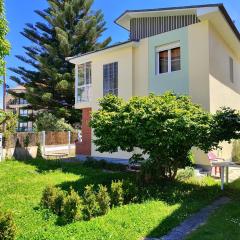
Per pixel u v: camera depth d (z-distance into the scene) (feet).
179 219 19.30
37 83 99.91
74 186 28.58
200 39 40.14
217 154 41.06
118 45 48.06
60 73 94.38
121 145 27.45
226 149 44.68
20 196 25.12
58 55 96.94
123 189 23.54
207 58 39.37
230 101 49.19
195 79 40.29
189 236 16.39
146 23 47.65
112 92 50.16
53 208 20.48
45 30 101.19
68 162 46.50
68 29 99.25
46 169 39.55
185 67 41.47
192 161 31.22
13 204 22.58
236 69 54.90
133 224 18.04
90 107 54.75
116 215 19.57
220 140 27.63
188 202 23.40
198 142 26.78
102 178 31.89
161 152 27.40
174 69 43.45
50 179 32.42
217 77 42.42
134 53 47.91
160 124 25.05
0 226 15.06
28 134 56.24
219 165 28.68
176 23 43.83
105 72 51.65
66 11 95.66
